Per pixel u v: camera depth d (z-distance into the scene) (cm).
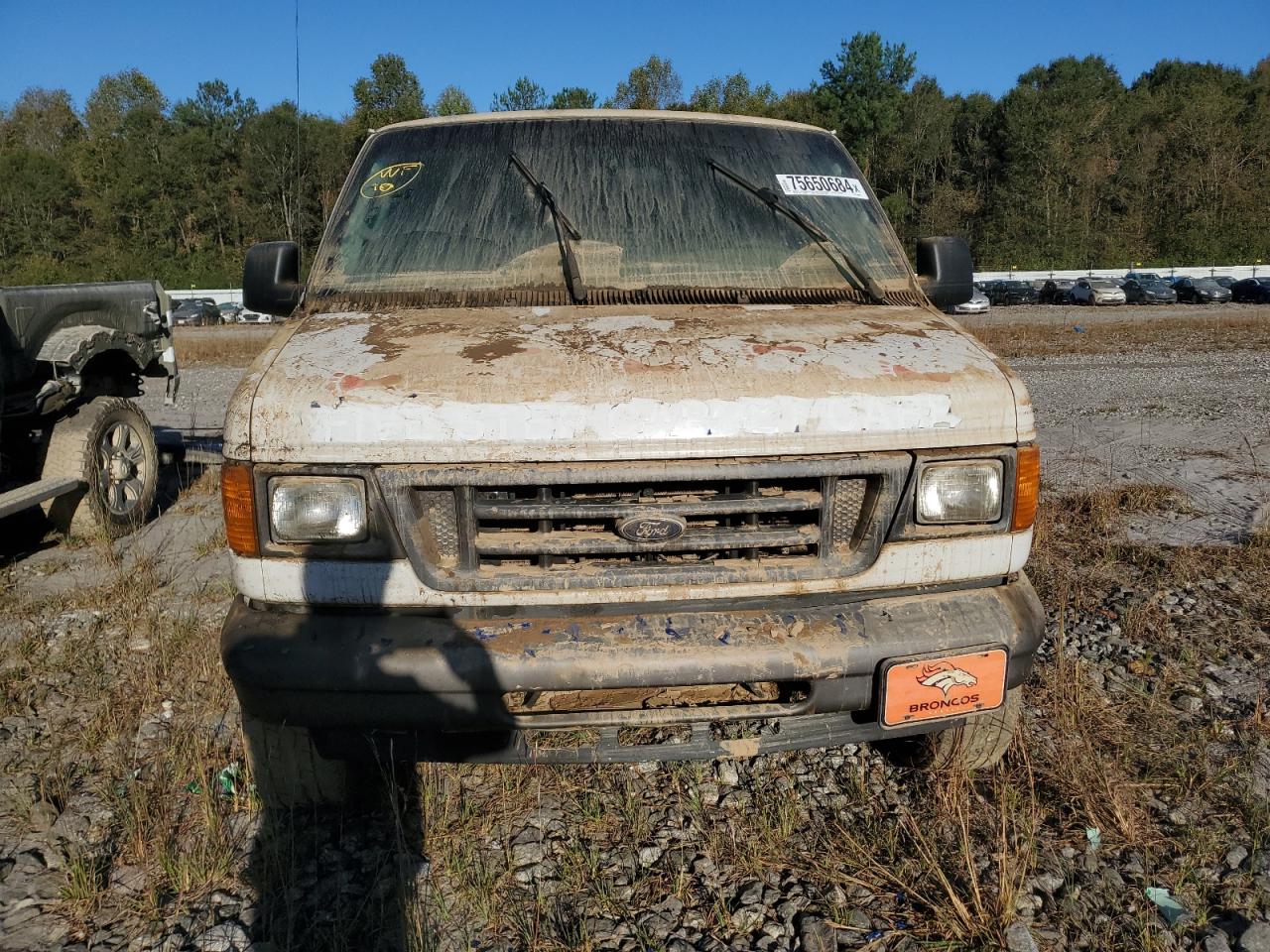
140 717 338
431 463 218
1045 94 7600
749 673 220
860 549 232
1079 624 432
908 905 243
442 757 238
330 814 279
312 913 239
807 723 243
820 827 276
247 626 227
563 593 224
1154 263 6800
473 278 296
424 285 295
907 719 230
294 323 278
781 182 332
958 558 237
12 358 527
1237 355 1858
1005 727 287
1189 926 233
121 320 622
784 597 233
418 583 222
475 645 217
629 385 225
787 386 228
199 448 786
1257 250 6744
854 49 7569
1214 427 978
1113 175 7412
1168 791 293
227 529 230
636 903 245
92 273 6750
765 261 308
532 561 227
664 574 226
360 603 224
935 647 229
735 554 231
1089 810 273
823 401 226
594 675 216
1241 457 819
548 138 336
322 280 301
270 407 223
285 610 230
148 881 251
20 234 7181
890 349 249
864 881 251
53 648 413
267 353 250
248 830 273
